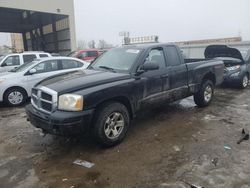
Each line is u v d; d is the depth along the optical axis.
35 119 4.17
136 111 4.77
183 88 5.84
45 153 4.21
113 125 4.32
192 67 6.07
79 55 15.66
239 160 3.75
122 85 4.38
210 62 6.85
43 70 8.17
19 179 3.45
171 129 5.12
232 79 9.38
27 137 4.94
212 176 3.34
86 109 3.91
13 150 4.37
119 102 4.49
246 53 10.19
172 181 3.27
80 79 4.35
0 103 8.21
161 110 6.52
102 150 4.24
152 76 4.98
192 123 5.46
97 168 3.67
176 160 3.81
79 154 4.13
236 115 6.01
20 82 7.71
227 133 4.84
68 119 3.76
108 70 4.96
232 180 3.23
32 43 30.55
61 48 24.97
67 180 3.39
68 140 4.71
